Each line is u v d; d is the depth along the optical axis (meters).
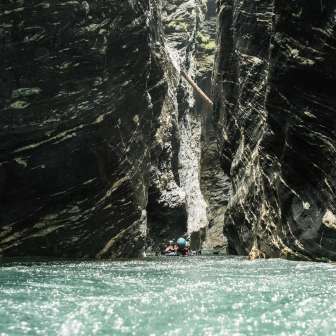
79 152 18.69
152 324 5.59
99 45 18.66
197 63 42.50
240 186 21.81
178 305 6.62
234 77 22.86
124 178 20.64
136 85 21.11
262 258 17.72
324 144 13.78
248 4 20.39
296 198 14.80
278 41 14.52
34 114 17.73
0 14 16.89
